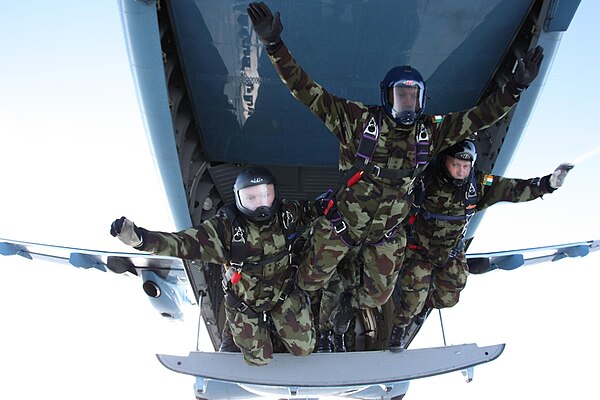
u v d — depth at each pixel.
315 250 4.82
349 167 4.45
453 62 5.60
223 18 5.10
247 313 5.14
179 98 5.80
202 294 7.07
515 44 5.48
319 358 5.65
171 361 5.55
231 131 6.34
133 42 5.03
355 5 4.99
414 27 5.21
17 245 8.10
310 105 4.12
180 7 5.05
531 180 5.05
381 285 5.05
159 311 8.34
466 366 5.52
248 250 4.69
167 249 4.25
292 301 5.31
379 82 5.72
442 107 6.19
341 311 5.68
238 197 4.53
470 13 5.12
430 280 5.70
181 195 6.19
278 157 6.64
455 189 5.11
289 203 4.91
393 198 4.43
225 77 5.70
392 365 5.63
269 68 5.55
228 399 7.62
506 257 7.97
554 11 4.95
